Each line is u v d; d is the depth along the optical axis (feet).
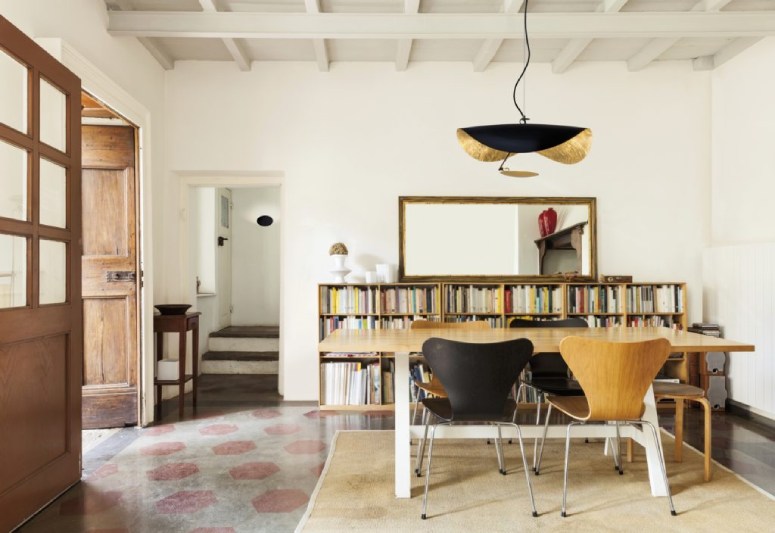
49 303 8.36
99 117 12.32
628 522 7.47
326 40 13.83
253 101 15.10
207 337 19.69
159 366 13.57
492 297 14.56
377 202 15.15
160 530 7.27
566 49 13.98
